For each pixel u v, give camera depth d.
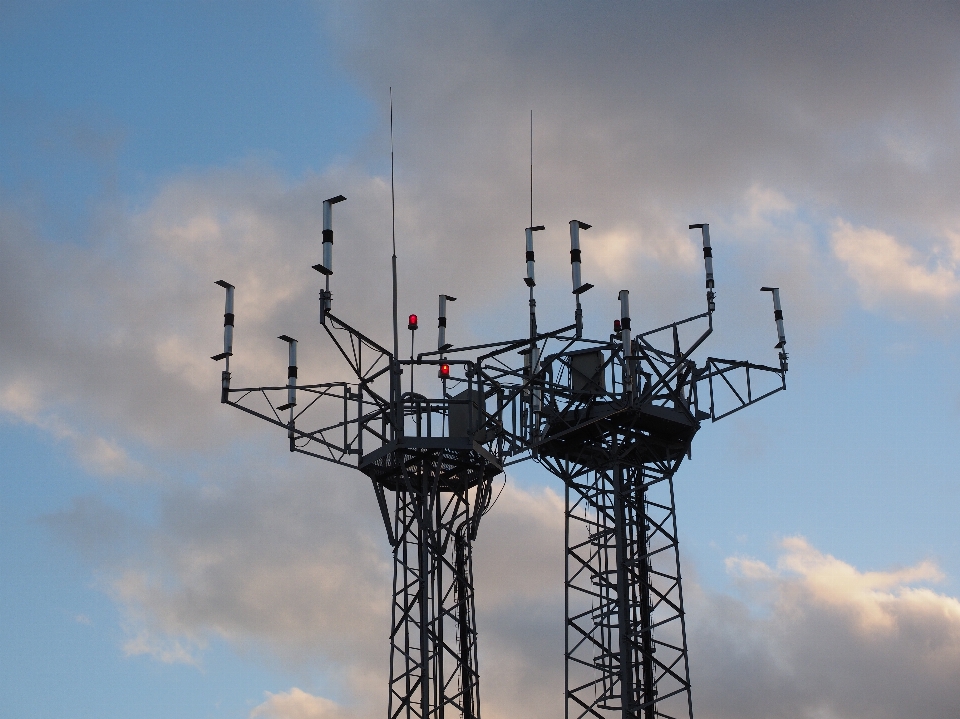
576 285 48.94
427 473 50.16
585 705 54.62
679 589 55.72
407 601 49.28
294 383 52.09
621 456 56.16
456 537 50.75
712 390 56.94
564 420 54.00
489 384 50.41
